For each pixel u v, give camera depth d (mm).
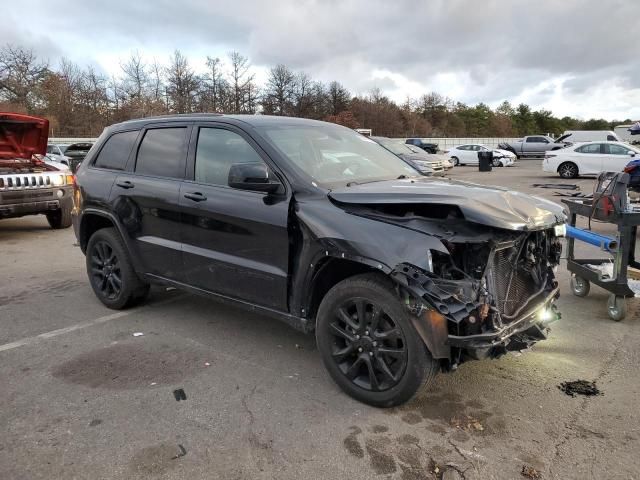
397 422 3178
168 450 2902
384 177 4102
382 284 3152
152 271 4703
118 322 4922
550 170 22172
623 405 3355
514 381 3684
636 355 4105
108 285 5281
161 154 4625
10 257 7805
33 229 10438
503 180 21344
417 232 3016
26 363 4039
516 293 3389
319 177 3748
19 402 3430
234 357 4133
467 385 3623
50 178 9688
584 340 4414
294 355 4168
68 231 10172
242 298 3988
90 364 4012
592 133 38000
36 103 47125
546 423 3160
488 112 95562
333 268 3482
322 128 4574
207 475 2693
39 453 2877
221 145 4152
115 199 4859
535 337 3551
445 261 2994
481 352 2977
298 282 3549
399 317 3072
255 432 3074
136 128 4961
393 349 3176
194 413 3287
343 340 3477
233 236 3906
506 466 2754
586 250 7887
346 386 3441
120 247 4996
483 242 2984
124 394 3533
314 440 2994
